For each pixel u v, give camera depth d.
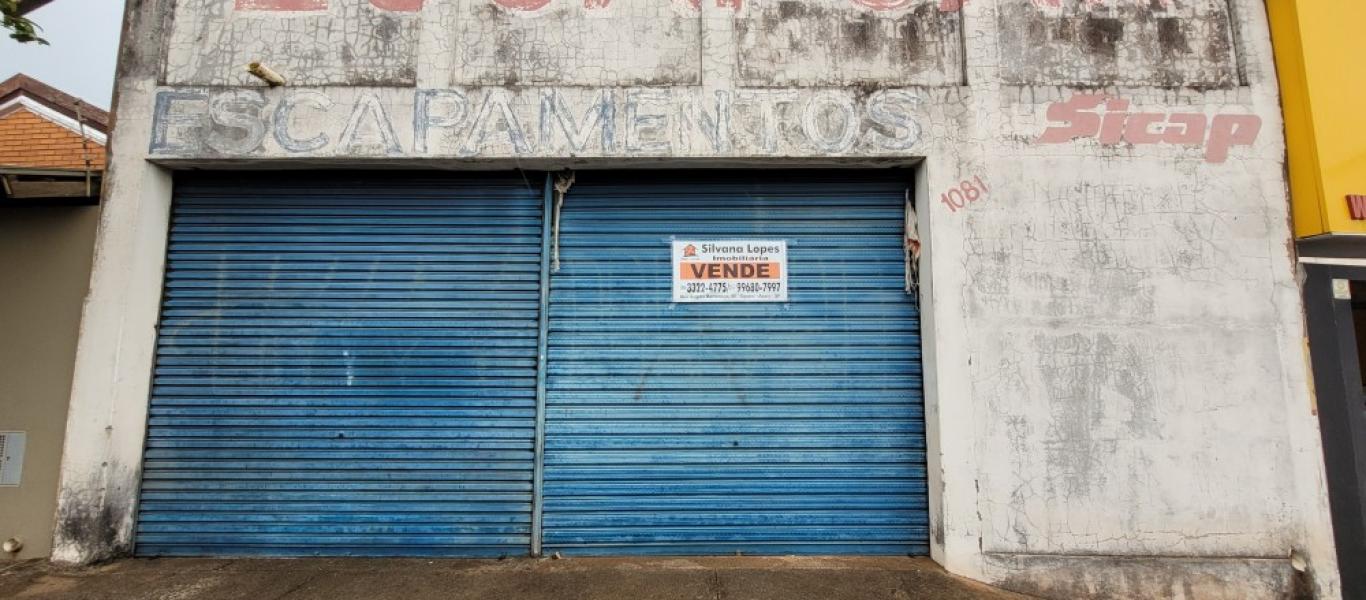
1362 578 4.61
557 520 4.92
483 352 5.07
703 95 5.02
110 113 4.96
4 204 4.96
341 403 4.99
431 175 5.23
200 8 5.09
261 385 5.00
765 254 5.19
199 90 4.97
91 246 4.97
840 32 5.13
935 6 5.17
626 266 5.17
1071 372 4.78
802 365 5.08
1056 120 5.01
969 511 4.66
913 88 5.04
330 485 4.92
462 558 4.88
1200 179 4.95
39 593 4.20
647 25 5.13
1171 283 4.86
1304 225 4.87
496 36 5.09
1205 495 4.66
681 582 4.45
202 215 5.16
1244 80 5.05
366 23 5.09
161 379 4.98
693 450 5.00
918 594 4.36
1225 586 4.55
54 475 4.76
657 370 5.07
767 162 5.07
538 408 4.98
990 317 4.82
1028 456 4.70
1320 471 4.68
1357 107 4.89
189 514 4.88
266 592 4.29
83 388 4.69
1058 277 4.86
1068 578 4.57
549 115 4.98
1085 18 5.13
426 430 4.99
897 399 5.06
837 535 4.95
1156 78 5.06
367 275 5.12
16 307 4.89
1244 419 4.73
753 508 4.96
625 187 5.26
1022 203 4.93
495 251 5.17
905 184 5.25
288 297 5.09
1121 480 4.68
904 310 5.14
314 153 4.91
